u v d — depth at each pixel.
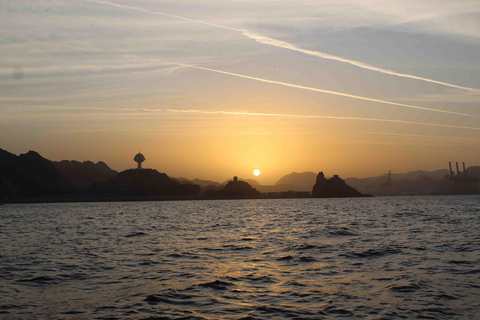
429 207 193.50
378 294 26.92
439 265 36.25
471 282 29.69
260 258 42.09
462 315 22.48
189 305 25.00
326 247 49.25
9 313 23.89
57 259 42.56
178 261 40.81
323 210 184.00
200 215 151.12
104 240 60.88
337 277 32.38
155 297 26.66
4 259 42.75
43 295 27.86
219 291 28.25
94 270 36.41
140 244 55.25
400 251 44.75
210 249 49.56
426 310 23.36
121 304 25.41
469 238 56.25
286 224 93.25
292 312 23.39
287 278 32.22
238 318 22.47
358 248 47.78
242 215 148.00
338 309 23.81
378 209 181.75
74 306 25.14
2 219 131.25
